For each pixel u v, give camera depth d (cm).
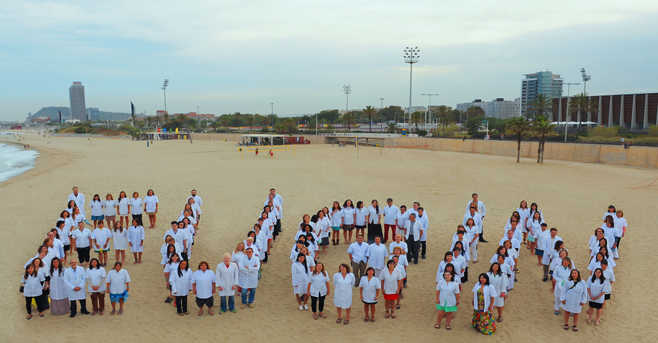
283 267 1412
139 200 1778
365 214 1567
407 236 1414
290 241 1702
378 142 8888
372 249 1161
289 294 1198
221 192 2897
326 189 3014
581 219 2058
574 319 970
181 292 1036
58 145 10538
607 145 4775
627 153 4534
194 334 970
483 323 956
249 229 1895
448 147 7244
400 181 3406
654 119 8994
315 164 4853
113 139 13125
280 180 3491
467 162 4975
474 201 1606
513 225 1316
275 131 12325
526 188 3016
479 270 1348
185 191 2936
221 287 1053
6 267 1406
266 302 1143
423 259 1469
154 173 4022
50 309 1067
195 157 6016
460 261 1078
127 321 1027
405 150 7300
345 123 15988
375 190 2959
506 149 6119
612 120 9800
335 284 999
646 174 3731
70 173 4081
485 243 1644
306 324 1019
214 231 1858
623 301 1129
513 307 1098
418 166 4553
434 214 2181
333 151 7106
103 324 1009
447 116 14788
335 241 1656
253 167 4566
